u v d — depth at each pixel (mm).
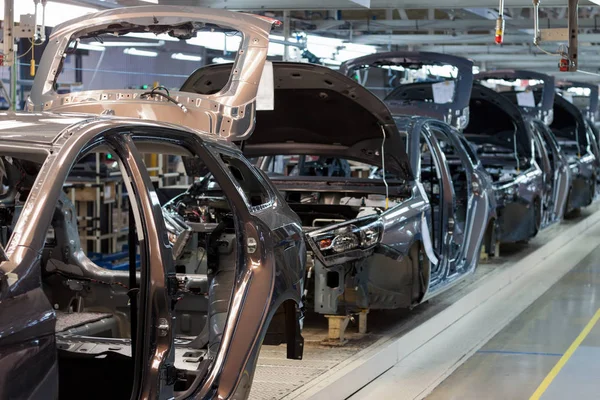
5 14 7297
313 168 8930
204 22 5844
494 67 20156
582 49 17953
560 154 13562
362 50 15242
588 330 7797
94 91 5934
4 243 4035
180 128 3639
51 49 6168
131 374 3721
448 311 7828
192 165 4758
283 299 4059
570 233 14523
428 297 7020
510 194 10758
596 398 5707
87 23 6051
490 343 7250
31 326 2590
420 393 5672
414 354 6770
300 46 12930
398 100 9992
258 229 3988
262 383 5074
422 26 14195
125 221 11508
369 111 6398
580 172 15383
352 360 5770
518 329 7816
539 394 5781
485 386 5949
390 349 6305
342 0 10125
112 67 11289
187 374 3627
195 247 5332
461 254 8383
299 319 4363
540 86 14297
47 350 2656
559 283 10352
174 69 11672
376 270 6605
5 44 7316
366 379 5805
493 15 14469
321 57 14234
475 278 9484
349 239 5926
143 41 9875
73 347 3777
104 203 10477
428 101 9812
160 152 3898
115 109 5797
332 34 14625
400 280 6711
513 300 9219
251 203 4445
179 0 9711
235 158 4191
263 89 5777
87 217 10180
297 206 6910
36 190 2754
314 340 6387
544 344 7246
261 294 3885
